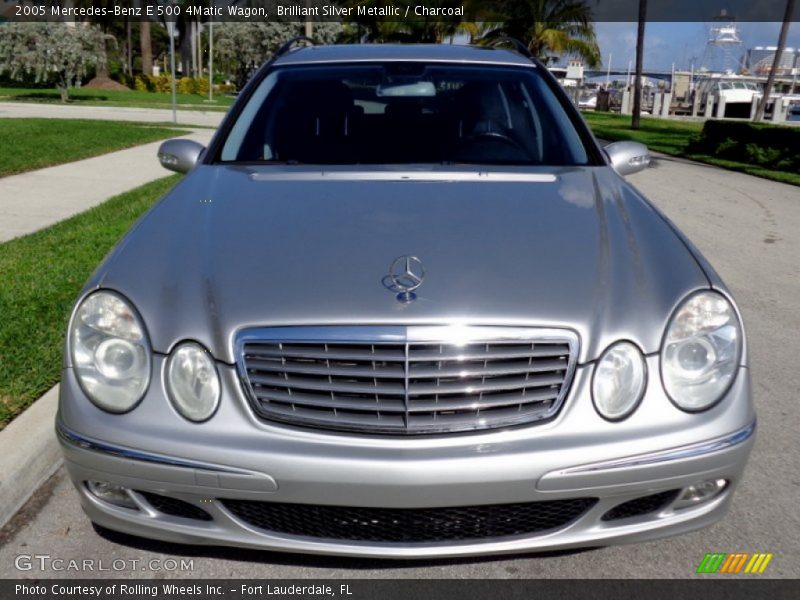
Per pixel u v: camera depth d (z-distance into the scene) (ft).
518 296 7.60
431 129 11.73
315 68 12.94
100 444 7.38
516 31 112.06
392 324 7.30
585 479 7.18
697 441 7.34
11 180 30.19
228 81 194.08
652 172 42.39
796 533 9.09
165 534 7.68
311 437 7.20
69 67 90.12
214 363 7.36
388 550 7.45
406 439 7.16
